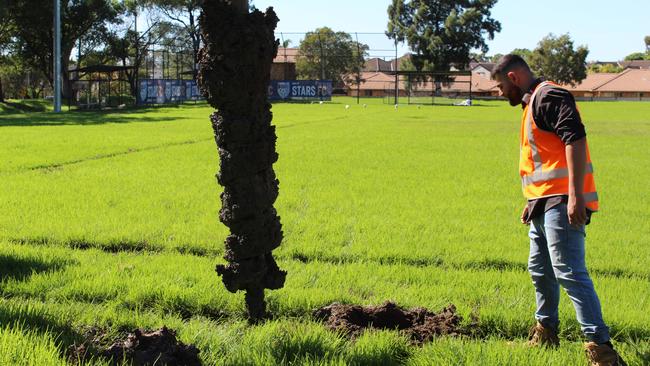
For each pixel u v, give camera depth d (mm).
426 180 17375
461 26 103938
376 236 10492
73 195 13938
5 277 7648
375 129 37688
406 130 37250
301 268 8414
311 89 89062
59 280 7484
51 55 76625
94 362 4996
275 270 5863
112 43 79812
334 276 7953
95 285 7219
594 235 10922
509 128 39719
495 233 10906
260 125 5297
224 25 5117
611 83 137500
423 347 5562
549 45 126750
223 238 10070
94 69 61594
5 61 80250
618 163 22078
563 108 5188
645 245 10258
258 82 5223
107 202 13164
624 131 37875
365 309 6492
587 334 5250
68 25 73812
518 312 6539
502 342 5836
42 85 98250
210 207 12695
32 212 11953
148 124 39406
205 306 6762
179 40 83438
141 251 9453
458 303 6938
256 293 5926
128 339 5246
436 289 7477
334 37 111438
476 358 5215
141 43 82562
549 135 5375
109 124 39281
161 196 13906
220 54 5133
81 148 24109
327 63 111312
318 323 6219
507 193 15375
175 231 10523
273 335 5711
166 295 6883
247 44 5102
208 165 19641
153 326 6145
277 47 5398
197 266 8305
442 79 108312
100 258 8773
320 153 23891
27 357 4938
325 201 13836
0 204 12711
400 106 80000
